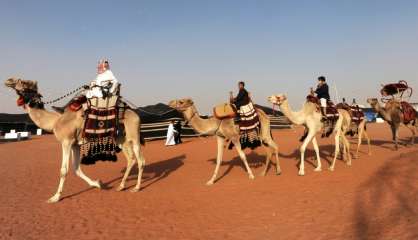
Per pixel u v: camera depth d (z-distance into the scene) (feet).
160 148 87.40
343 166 48.21
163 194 37.06
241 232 24.57
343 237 22.21
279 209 29.53
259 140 42.70
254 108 42.80
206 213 29.58
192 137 116.16
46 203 34.19
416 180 35.42
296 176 42.80
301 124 45.01
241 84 42.68
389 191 32.27
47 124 35.40
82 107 35.14
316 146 45.88
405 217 24.82
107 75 36.24
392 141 80.23
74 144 37.24
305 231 23.91
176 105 41.24
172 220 28.04
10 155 83.66
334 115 45.47
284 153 66.23
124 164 60.59
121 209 31.60
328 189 35.17
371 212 26.84
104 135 35.32
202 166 55.52
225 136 42.22
